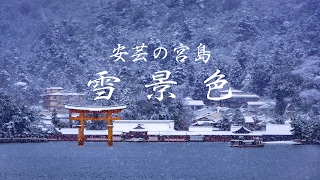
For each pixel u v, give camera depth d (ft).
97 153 357.41
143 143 467.11
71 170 260.21
